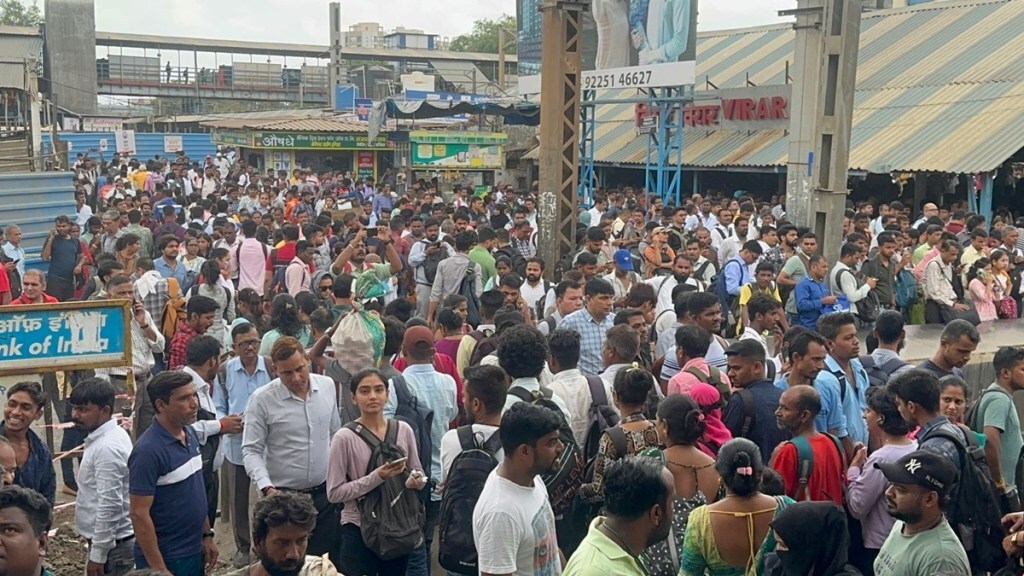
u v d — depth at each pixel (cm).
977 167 2091
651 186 2823
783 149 2642
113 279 892
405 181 3116
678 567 503
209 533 608
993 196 2494
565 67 1413
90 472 622
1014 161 2447
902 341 788
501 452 543
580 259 1124
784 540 425
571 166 1441
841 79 1252
